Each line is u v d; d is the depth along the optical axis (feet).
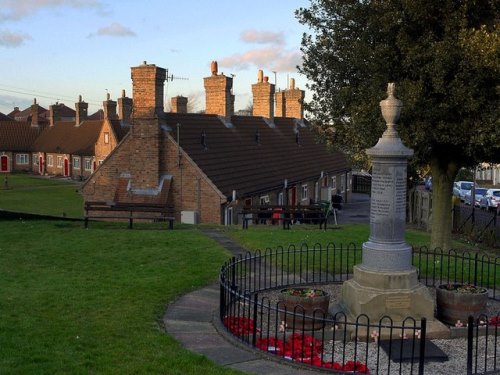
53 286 39.75
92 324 31.55
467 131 48.24
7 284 39.96
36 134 278.87
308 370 26.61
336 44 55.77
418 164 62.13
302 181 128.16
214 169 97.81
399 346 30.40
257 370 26.25
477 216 110.01
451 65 46.44
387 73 50.29
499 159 55.36
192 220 91.71
